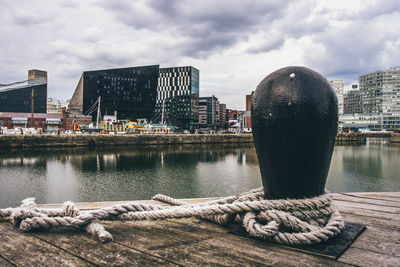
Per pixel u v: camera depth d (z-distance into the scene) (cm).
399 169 2039
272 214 176
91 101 9538
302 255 150
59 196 1232
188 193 1310
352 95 14788
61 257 149
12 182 1502
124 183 1507
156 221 216
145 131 5466
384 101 12712
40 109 8962
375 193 325
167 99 11444
